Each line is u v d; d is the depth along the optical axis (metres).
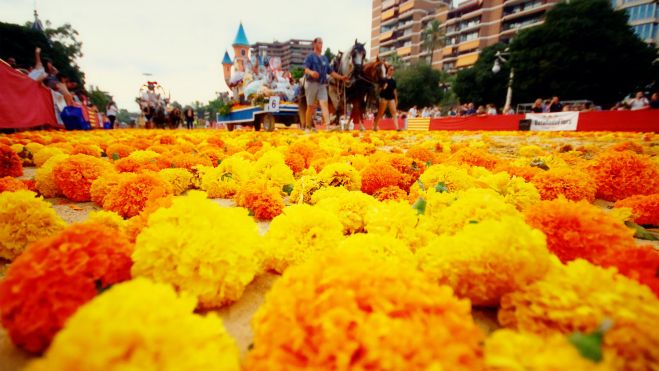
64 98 11.53
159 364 0.68
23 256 1.07
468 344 0.80
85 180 2.71
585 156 5.34
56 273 1.02
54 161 3.04
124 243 1.27
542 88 36.66
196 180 3.16
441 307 0.85
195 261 1.15
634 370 0.83
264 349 0.82
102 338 0.66
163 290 0.86
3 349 1.08
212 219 1.25
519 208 2.22
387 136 9.72
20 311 1.00
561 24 34.69
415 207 1.73
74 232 1.14
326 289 0.86
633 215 2.16
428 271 1.26
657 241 1.98
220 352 0.80
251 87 16.81
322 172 2.72
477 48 71.19
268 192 2.38
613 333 0.85
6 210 1.58
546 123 15.43
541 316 0.98
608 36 33.56
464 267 1.17
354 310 0.80
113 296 0.78
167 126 24.86
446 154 4.86
